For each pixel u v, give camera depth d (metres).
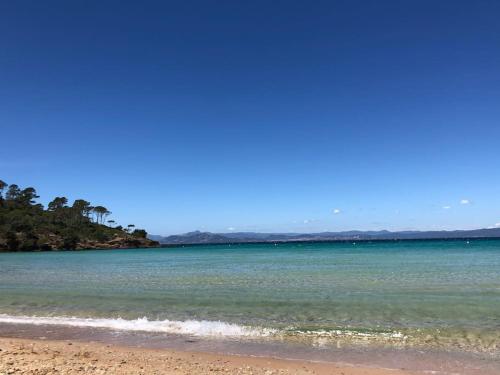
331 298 20.58
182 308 18.34
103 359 10.67
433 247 110.31
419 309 17.48
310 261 54.38
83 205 193.00
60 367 9.52
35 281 31.45
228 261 59.34
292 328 14.48
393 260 52.50
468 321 15.22
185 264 53.72
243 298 20.91
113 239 180.50
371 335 13.47
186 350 11.99
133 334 13.93
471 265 41.62
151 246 197.38
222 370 9.80
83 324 15.42
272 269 40.69
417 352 11.65
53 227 163.50
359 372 9.91
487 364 10.55
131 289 25.28
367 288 24.14
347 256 67.38
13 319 16.39
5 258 86.44
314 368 10.18
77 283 29.50
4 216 152.38
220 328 14.57
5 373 8.84
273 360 10.93
